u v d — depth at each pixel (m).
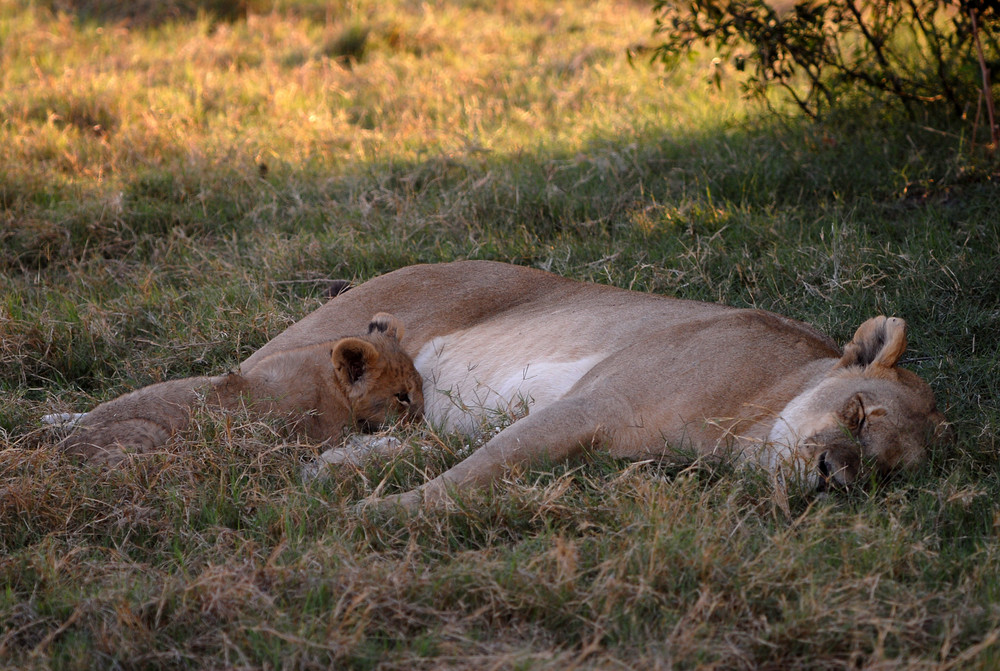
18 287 11.41
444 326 9.46
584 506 6.62
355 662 5.15
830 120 14.10
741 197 12.85
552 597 5.59
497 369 8.78
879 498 6.82
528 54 20.67
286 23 23.05
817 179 12.84
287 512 6.54
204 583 5.58
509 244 11.98
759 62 14.02
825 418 7.09
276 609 5.48
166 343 10.10
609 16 22.83
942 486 6.85
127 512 6.66
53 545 6.19
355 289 9.91
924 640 5.36
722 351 7.63
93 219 12.83
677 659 5.11
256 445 7.46
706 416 7.41
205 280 11.55
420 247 12.09
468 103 17.56
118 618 5.35
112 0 24.34
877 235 11.54
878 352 7.46
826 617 5.40
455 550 6.40
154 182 13.96
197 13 23.98
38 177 14.06
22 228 12.67
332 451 7.77
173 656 5.22
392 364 8.66
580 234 12.43
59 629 5.34
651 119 15.77
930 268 10.40
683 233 11.89
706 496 6.52
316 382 8.49
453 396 8.90
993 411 8.27
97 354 10.02
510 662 5.02
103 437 7.59
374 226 12.52
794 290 10.74
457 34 21.97
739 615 5.52
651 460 6.99
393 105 17.62
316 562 5.91
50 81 18.45
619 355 7.89
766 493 6.81
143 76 19.44
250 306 10.67
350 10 23.78
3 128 16.20
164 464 7.18
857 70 14.47
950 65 14.09
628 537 6.10
